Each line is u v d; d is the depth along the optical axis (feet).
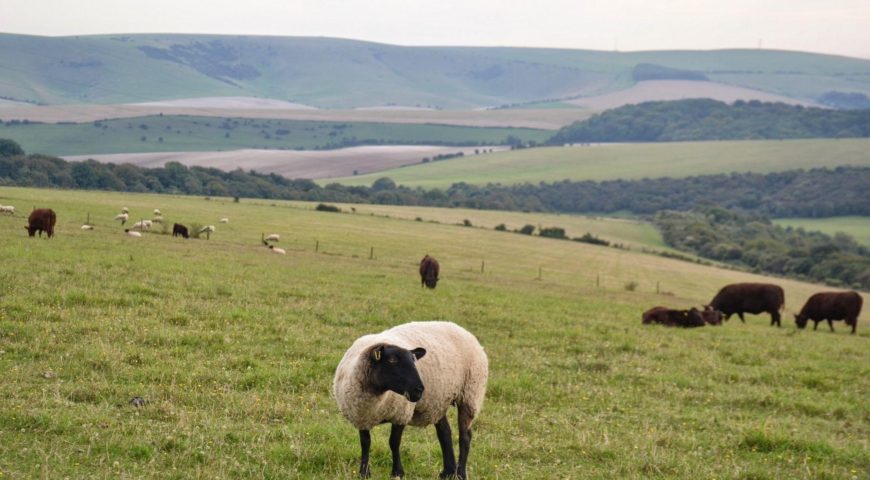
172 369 53.72
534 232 446.60
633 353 81.82
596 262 323.37
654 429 50.96
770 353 91.86
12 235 148.66
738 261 426.92
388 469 38.34
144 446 36.86
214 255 160.45
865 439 53.47
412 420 37.83
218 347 63.00
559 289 186.29
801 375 75.10
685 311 118.01
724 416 57.21
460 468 37.88
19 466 33.42
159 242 184.03
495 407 54.19
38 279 84.79
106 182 485.56
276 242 249.75
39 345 56.54
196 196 481.46
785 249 424.87
